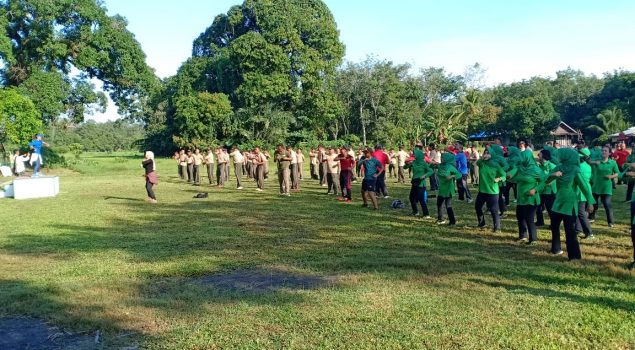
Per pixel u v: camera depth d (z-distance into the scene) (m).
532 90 72.69
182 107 48.28
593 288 5.98
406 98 60.09
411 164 12.14
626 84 62.44
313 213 12.76
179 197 17.25
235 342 4.52
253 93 45.81
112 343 4.57
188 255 8.09
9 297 5.87
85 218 12.39
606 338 4.53
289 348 4.39
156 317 5.19
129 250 8.55
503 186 12.83
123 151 108.31
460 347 4.38
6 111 28.47
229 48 50.25
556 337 4.56
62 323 5.07
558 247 7.80
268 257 7.87
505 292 5.86
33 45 34.34
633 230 7.06
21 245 9.07
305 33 49.97
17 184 17.06
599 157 11.30
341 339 4.56
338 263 7.36
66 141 78.00
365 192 13.80
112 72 38.28
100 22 36.34
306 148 49.19
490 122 64.12
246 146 45.56
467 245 8.59
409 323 4.91
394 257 7.69
